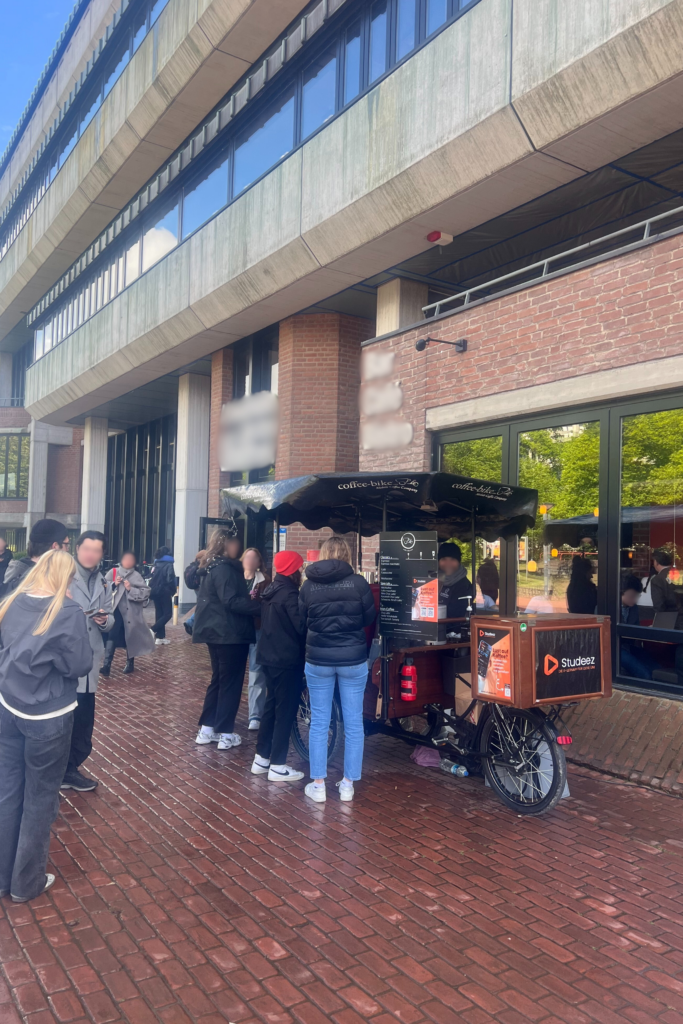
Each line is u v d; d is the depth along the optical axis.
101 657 5.16
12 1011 2.71
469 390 8.01
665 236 5.99
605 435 6.58
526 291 7.33
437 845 4.23
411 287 10.84
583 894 3.65
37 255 23.34
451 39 7.76
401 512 6.92
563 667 4.64
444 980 2.93
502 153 7.39
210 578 6.05
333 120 9.60
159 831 4.41
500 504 6.04
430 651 5.62
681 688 5.83
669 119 6.54
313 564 5.02
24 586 3.64
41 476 30.77
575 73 6.43
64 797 5.00
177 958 3.06
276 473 13.18
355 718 4.99
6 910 3.45
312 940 3.20
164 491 23.17
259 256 11.22
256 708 6.84
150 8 14.05
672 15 5.66
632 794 5.14
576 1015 2.72
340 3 9.43
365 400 9.61
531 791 4.80
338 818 4.65
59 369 21.27
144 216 15.70
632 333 6.25
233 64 12.18
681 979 2.95
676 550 5.93
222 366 15.25
